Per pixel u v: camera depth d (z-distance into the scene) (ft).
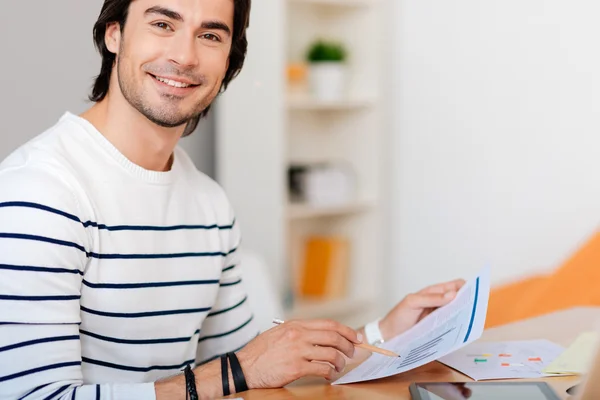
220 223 4.85
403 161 12.48
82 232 3.89
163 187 4.39
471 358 3.92
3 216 3.66
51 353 3.58
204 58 4.21
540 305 5.44
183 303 4.46
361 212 11.81
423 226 12.32
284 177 9.92
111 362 4.20
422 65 12.15
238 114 9.80
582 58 10.53
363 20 11.54
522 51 11.11
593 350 2.62
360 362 4.18
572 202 10.75
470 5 11.57
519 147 11.22
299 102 10.30
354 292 11.93
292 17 11.31
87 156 4.12
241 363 3.67
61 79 8.23
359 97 11.52
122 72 4.21
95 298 4.07
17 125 7.93
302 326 3.73
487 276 4.02
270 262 9.98
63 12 8.20
